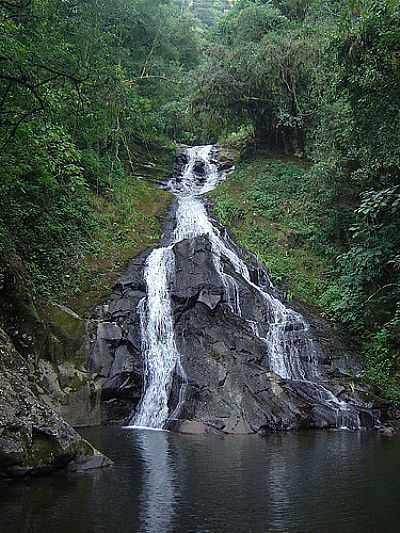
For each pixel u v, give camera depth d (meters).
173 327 14.73
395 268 15.95
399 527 5.36
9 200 14.62
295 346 14.76
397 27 10.95
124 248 18.31
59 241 16.69
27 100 10.76
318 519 5.58
